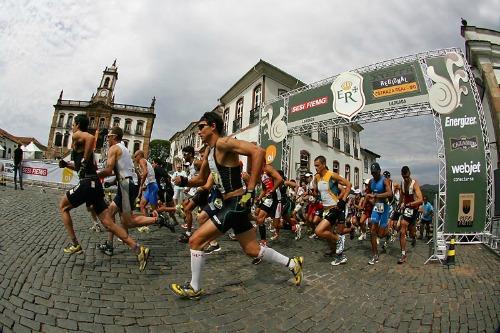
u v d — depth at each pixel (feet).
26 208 21.93
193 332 7.98
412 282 13.20
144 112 171.53
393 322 9.20
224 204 9.74
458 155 23.50
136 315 8.56
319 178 16.37
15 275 10.00
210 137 9.92
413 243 23.34
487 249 21.45
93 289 9.84
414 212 16.89
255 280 12.14
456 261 17.51
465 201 22.90
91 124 163.02
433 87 25.48
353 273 14.20
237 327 8.39
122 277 11.10
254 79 59.67
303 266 14.83
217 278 12.03
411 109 26.96
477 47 38.47
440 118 24.67
